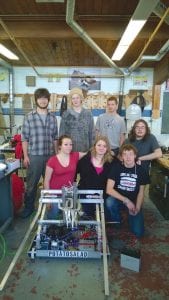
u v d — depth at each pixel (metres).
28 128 3.01
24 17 3.45
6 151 4.14
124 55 4.88
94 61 5.61
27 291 1.91
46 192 2.40
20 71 6.16
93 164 2.75
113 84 6.15
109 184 2.69
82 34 3.21
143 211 3.48
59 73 6.14
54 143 3.15
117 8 3.10
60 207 2.30
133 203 2.71
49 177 2.72
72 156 2.77
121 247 2.50
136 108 5.70
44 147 3.04
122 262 2.20
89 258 2.29
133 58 5.21
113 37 3.61
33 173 3.07
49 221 2.30
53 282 2.01
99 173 2.75
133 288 1.96
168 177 3.19
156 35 3.62
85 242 2.33
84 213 2.56
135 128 3.22
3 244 2.54
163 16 2.52
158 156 3.15
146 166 3.02
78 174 3.01
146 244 2.59
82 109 3.11
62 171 2.69
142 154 3.20
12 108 6.20
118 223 2.92
